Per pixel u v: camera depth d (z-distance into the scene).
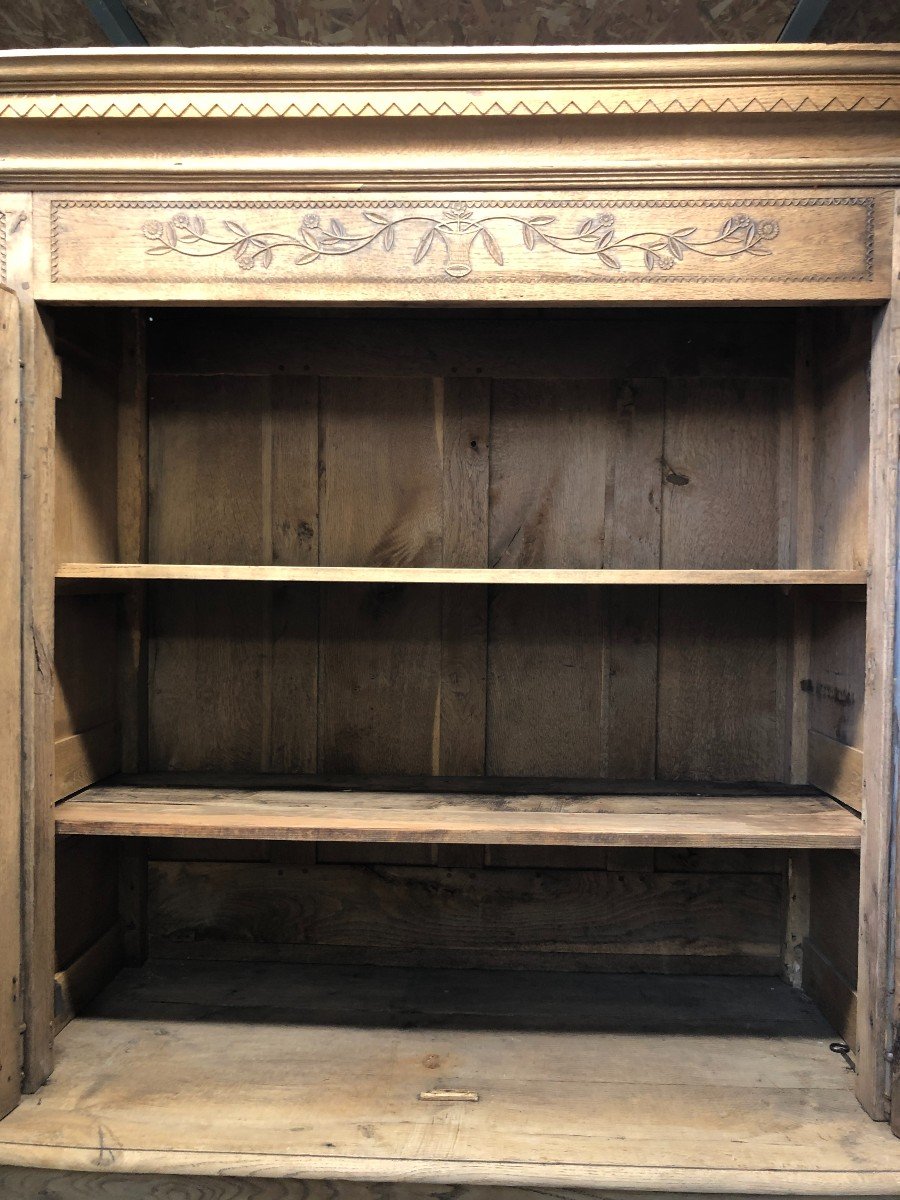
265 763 2.07
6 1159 1.36
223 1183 1.39
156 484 2.05
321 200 1.51
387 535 2.03
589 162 1.48
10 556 1.47
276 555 2.04
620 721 2.02
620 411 2.00
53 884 1.58
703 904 2.02
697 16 1.68
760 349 1.97
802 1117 1.48
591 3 1.65
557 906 2.03
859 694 1.68
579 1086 1.57
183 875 2.07
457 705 2.04
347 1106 1.50
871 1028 1.48
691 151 1.48
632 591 2.02
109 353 1.96
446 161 1.49
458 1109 1.49
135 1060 1.64
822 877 1.86
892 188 1.47
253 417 2.04
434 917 2.04
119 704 2.04
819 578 1.52
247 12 1.69
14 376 1.48
